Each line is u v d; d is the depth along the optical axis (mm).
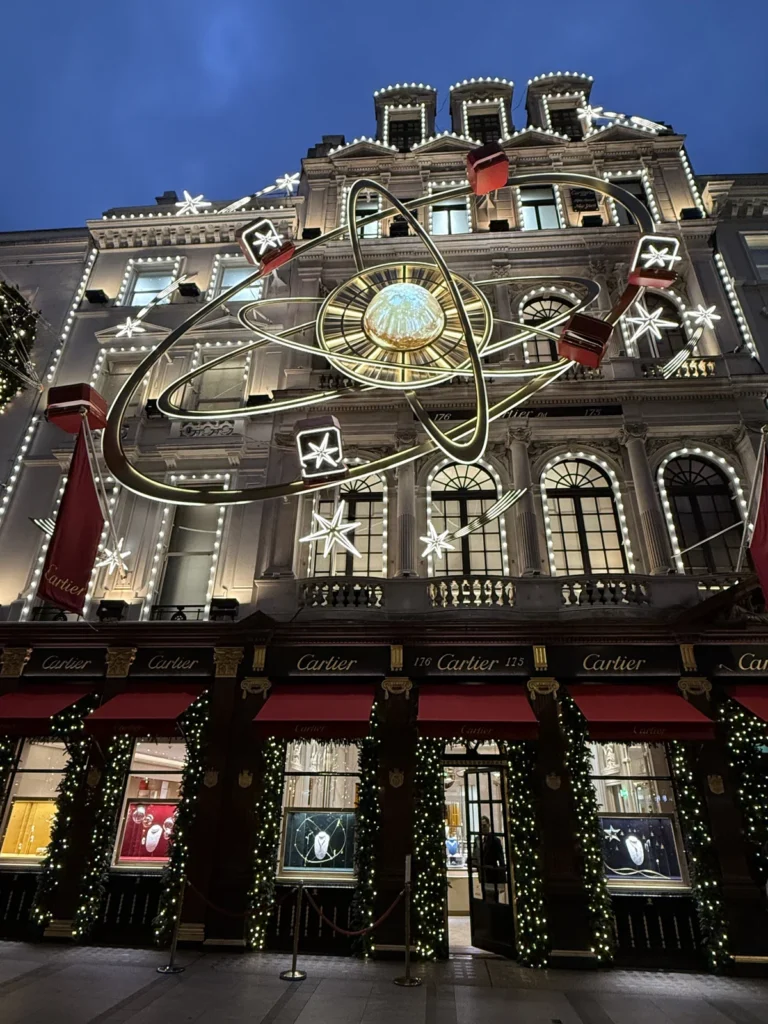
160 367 16469
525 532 13094
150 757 12023
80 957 9109
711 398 14320
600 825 10648
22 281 18609
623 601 12141
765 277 16859
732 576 12180
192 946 9750
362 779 10758
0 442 15531
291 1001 7188
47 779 12320
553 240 17188
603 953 9383
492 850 10906
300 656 11633
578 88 21812
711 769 10406
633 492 13680
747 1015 7070
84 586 11273
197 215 18797
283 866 10695
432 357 10961
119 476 8891
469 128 21516
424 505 13906
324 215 18781
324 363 16062
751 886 9617
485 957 10031
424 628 11547
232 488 14477
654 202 17938
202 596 13539
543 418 14258
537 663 11211
